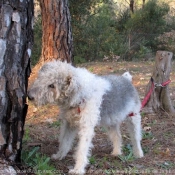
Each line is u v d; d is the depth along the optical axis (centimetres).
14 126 266
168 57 426
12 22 255
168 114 428
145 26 1292
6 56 255
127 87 329
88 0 969
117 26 1299
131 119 333
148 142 360
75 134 311
